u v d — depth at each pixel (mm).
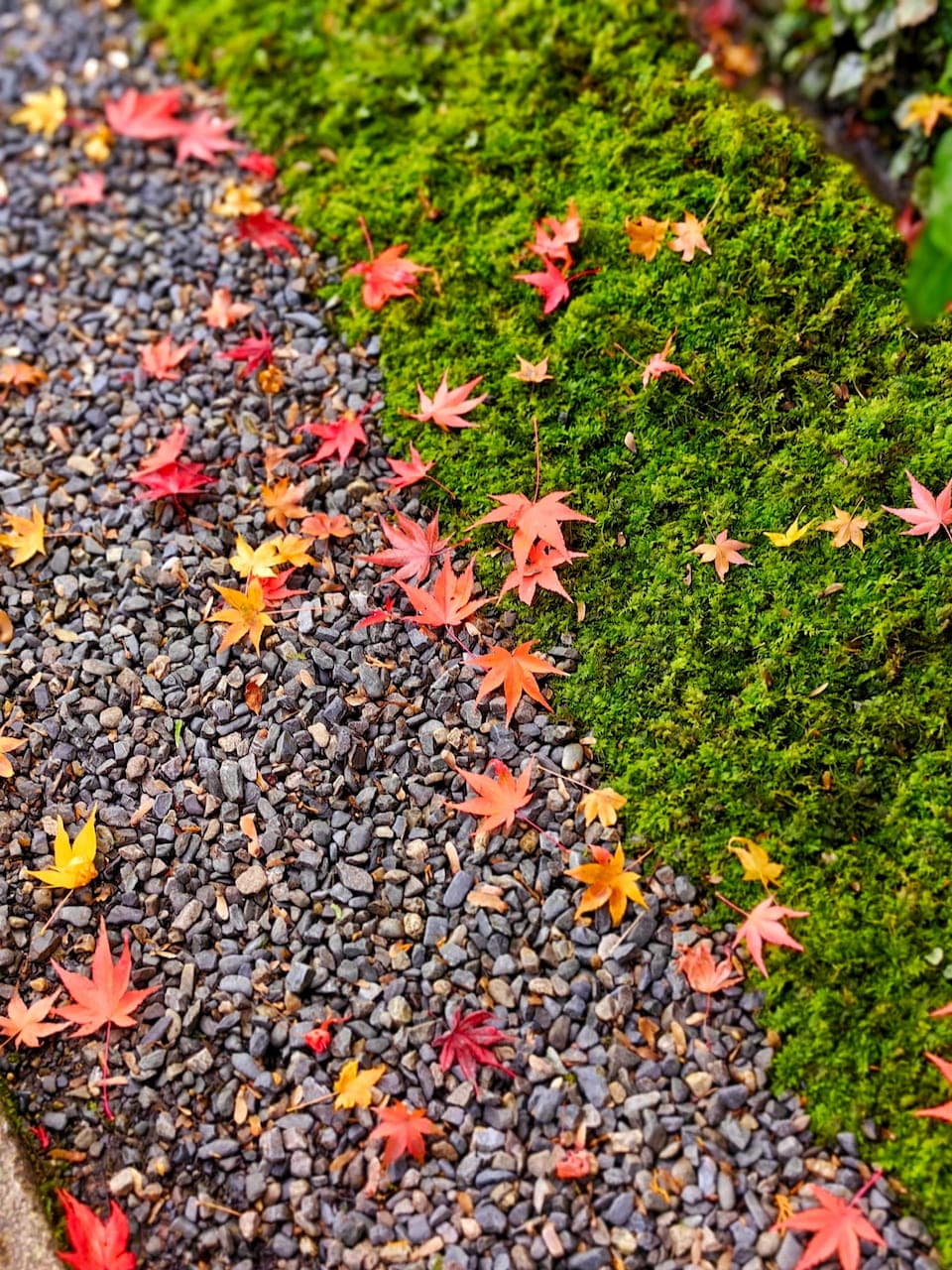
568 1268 778
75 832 893
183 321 1062
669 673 901
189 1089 828
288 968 851
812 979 827
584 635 919
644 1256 778
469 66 1115
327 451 973
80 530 987
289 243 1074
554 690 910
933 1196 781
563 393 979
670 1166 797
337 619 939
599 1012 830
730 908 849
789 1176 792
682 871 859
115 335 1062
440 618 907
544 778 887
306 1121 815
